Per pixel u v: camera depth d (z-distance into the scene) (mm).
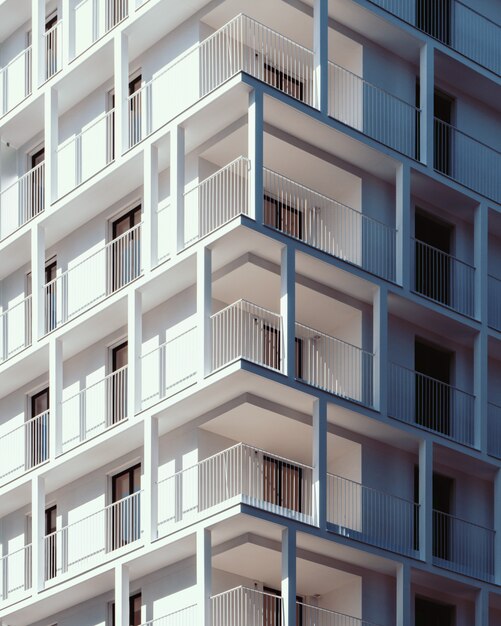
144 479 49656
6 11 58594
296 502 50875
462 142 55781
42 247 54562
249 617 49281
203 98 49938
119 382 52938
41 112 56344
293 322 48719
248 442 50469
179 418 49719
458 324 53344
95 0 55688
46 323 55438
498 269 56156
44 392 55781
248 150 50594
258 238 48656
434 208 54688
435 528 52875
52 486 53531
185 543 48094
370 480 51000
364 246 51750
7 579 54844
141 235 52906
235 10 51625
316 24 51375
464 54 55344
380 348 50906
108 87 55062
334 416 49906
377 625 50031
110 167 52469
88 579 50438
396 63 54375
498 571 52781
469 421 53531
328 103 53469
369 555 49312
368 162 52438
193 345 50156
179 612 48906
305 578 50188
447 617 52500
